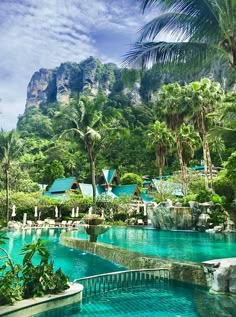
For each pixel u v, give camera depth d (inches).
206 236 892.6
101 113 1470.2
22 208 1400.1
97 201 1519.4
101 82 5531.5
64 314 262.5
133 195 1822.1
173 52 440.5
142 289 343.0
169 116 1588.3
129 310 272.4
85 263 480.7
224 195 1286.9
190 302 292.4
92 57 5762.8
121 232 1031.0
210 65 481.1
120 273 353.7
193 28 422.6
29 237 870.4
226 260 343.6
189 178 1657.2
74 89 5821.9
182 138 1724.9
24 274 273.4
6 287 250.2
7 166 1365.7
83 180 2605.8
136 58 455.5
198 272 344.8
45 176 2536.9
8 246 668.1
